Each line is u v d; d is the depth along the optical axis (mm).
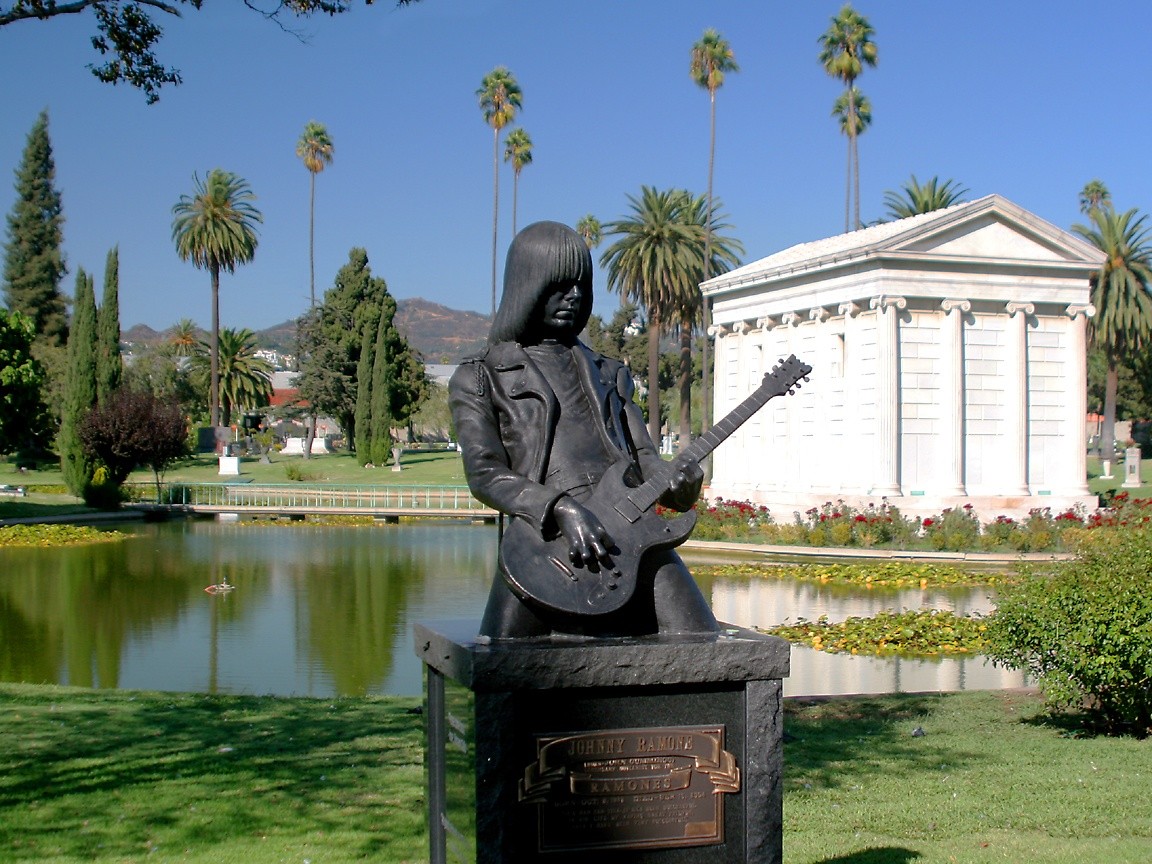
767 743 5848
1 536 40250
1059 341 45344
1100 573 12070
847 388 44625
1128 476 63875
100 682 16453
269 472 80812
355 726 12211
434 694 6332
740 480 51062
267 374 143125
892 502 42188
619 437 6445
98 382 58844
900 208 77938
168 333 125188
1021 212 43781
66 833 8578
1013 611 12391
